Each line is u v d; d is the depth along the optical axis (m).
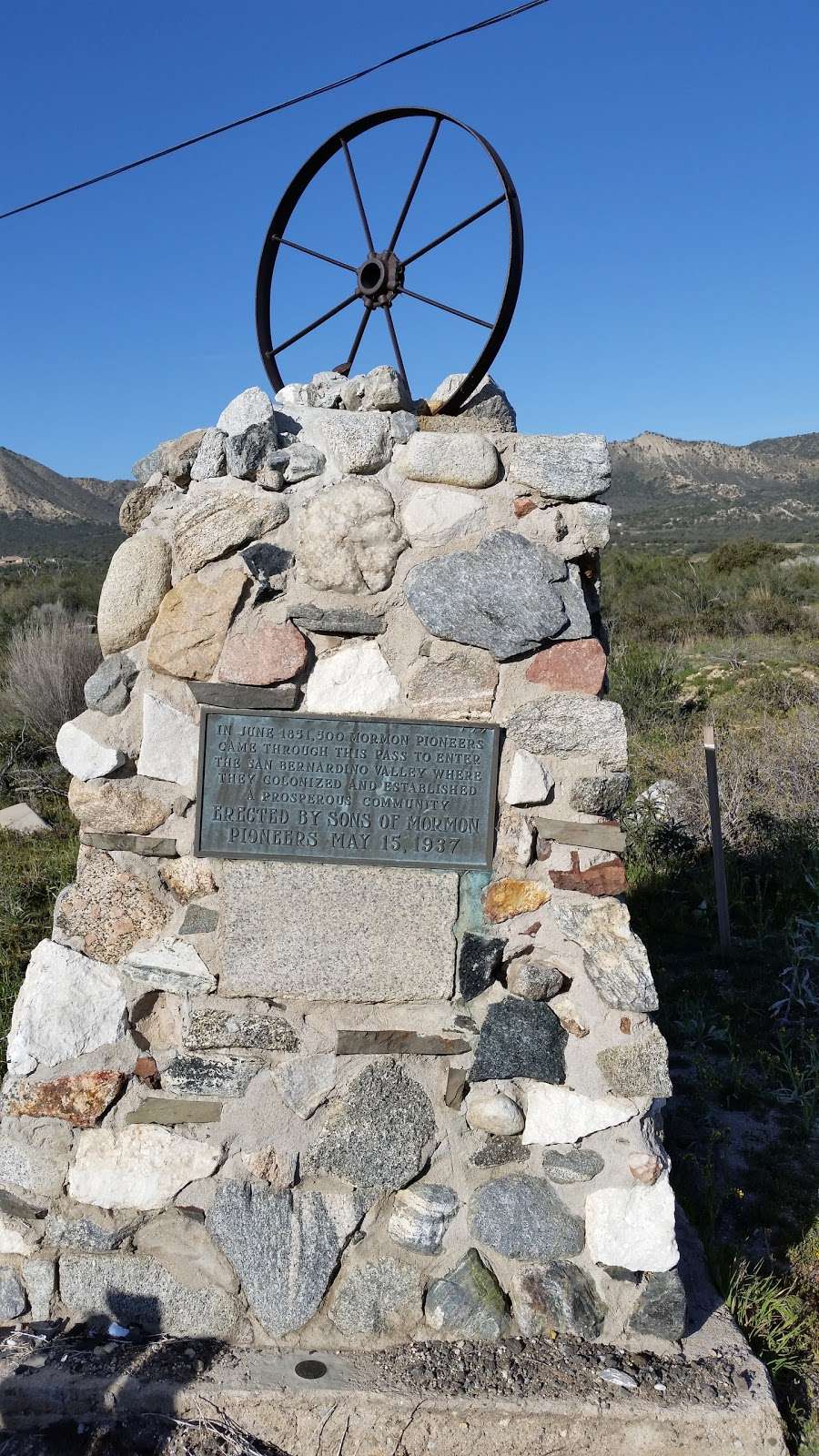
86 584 17.38
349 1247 2.81
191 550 2.80
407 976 2.79
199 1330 2.79
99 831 2.81
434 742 2.79
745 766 7.84
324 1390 2.59
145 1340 2.76
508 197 2.80
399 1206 2.82
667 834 6.95
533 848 2.80
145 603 2.80
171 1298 2.79
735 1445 2.55
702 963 5.61
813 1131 4.05
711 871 6.61
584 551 2.81
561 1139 2.79
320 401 3.08
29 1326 2.78
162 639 2.78
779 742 8.36
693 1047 4.68
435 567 2.79
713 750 5.85
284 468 2.79
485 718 2.80
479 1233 2.82
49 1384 2.58
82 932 2.81
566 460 2.78
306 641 2.81
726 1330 2.88
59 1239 2.81
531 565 2.78
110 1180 2.79
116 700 2.79
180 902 2.81
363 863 2.79
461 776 2.80
